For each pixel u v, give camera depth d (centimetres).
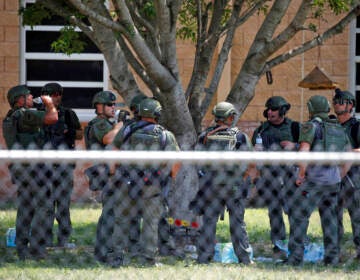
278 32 3738
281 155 1457
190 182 2544
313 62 3775
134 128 2120
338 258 2258
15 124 2264
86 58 3844
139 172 1984
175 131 2600
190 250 2412
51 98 2395
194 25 3089
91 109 3869
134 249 2177
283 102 2442
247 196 2181
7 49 3794
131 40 2383
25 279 1964
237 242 2203
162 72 2491
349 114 2412
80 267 2123
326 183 2222
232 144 2206
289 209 2269
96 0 2533
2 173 2298
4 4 3781
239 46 3766
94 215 2934
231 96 2728
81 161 1470
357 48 3806
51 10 2841
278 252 2431
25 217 2222
